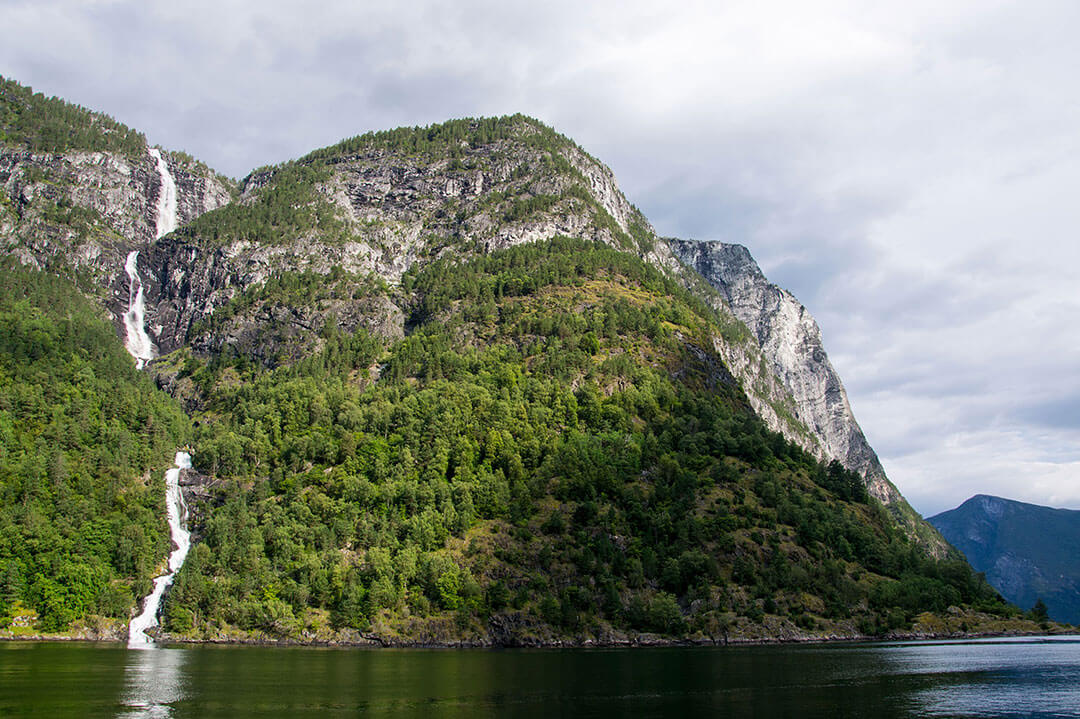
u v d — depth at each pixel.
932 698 110.88
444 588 182.88
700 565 199.88
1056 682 126.94
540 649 172.38
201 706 95.25
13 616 168.88
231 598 179.25
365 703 99.25
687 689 114.12
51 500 197.50
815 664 145.38
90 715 88.88
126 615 177.50
